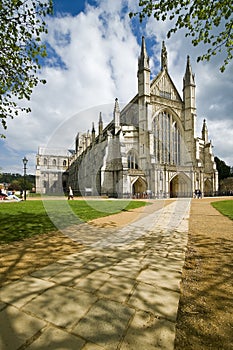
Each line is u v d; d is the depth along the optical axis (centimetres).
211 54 809
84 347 232
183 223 1051
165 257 545
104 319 282
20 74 878
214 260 522
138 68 4656
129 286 382
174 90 5234
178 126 5103
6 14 782
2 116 879
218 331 260
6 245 650
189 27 764
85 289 370
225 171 7562
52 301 327
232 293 359
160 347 231
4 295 347
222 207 1880
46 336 250
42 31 844
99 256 553
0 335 252
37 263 499
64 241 698
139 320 280
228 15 688
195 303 327
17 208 1706
